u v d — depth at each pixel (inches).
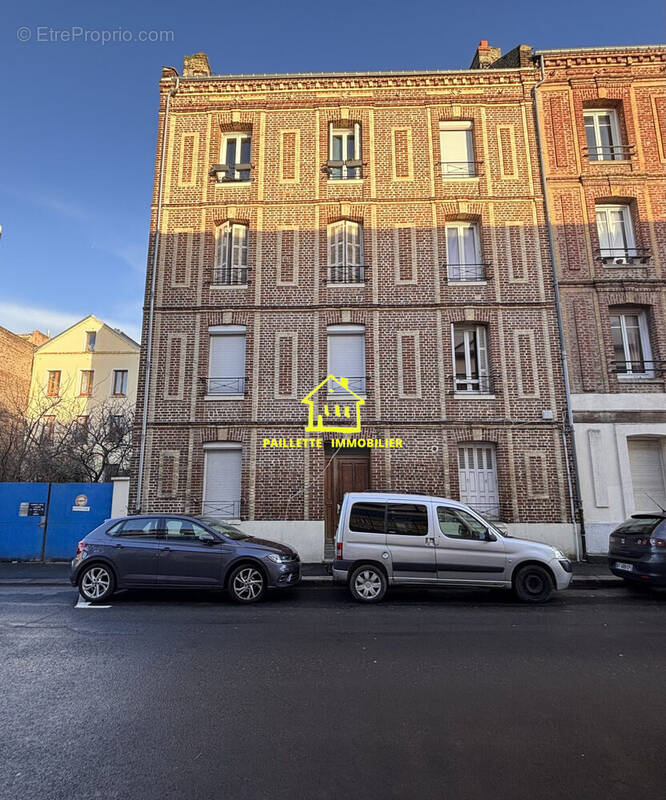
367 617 284.4
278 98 593.9
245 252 574.2
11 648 224.5
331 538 507.2
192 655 214.5
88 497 515.5
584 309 532.1
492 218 555.5
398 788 118.3
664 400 510.6
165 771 125.8
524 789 118.5
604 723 152.0
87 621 273.3
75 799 114.8
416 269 545.3
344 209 561.3
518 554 325.7
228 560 322.3
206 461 520.4
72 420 889.5
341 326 538.9
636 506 505.0
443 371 521.0
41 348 1215.6
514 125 577.9
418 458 504.1
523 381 517.0
